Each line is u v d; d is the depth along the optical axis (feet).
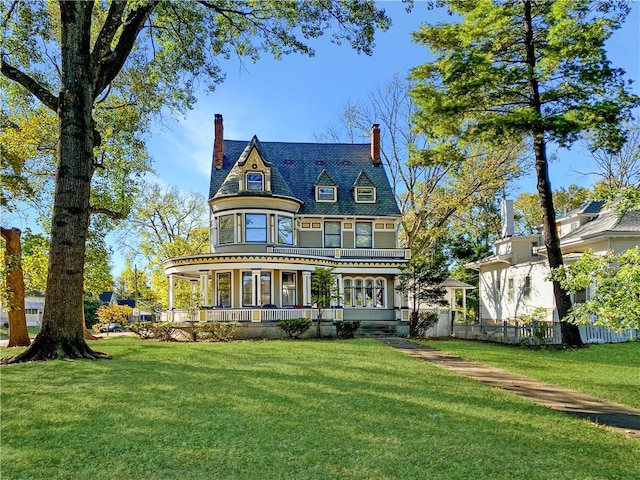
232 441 21.13
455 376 40.04
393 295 106.01
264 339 81.82
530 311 98.99
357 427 23.44
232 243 98.27
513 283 107.65
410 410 27.04
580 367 46.65
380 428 23.38
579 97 63.62
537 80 65.92
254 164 98.73
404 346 66.80
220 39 63.36
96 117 76.33
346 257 104.06
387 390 32.58
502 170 115.55
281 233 101.04
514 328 70.79
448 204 118.11
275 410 26.35
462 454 20.02
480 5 64.54
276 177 104.01
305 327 83.97
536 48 68.90
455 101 67.67
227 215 100.17
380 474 17.74
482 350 61.36
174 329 81.56
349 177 115.34
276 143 119.96
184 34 62.64
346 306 104.37
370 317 104.42
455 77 65.87
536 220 170.19
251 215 98.48
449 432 23.02
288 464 18.56
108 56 49.49
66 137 45.24
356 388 32.89
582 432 23.94
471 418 25.79
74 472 17.62
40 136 70.13
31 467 18.04
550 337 67.00
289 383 33.94
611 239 75.31
